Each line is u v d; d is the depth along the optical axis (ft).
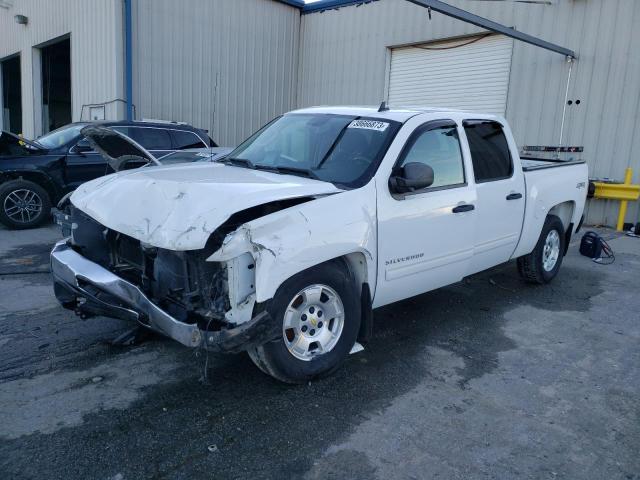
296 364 11.92
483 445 10.43
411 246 13.83
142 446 9.96
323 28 54.90
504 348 15.20
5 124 75.61
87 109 48.44
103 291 11.39
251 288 10.88
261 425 10.80
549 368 14.01
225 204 10.63
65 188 31.27
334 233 11.71
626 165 35.99
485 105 43.50
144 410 11.18
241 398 11.82
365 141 13.98
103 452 9.74
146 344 14.43
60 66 71.41
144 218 11.11
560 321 17.56
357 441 10.39
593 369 14.06
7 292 18.56
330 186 12.44
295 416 11.17
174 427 10.62
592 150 37.37
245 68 52.65
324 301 12.34
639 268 25.07
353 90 52.95
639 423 11.49
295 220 11.18
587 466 9.92
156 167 14.62
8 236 28.25
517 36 32.63
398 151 13.65
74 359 13.44
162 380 12.50
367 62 51.39
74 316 16.31
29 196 30.35
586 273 23.88
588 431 11.09
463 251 15.70
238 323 10.85
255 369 13.19
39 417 10.78
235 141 53.06
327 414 11.30
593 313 18.48
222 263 10.86
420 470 9.59
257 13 52.75
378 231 12.84
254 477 9.24
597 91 36.78
